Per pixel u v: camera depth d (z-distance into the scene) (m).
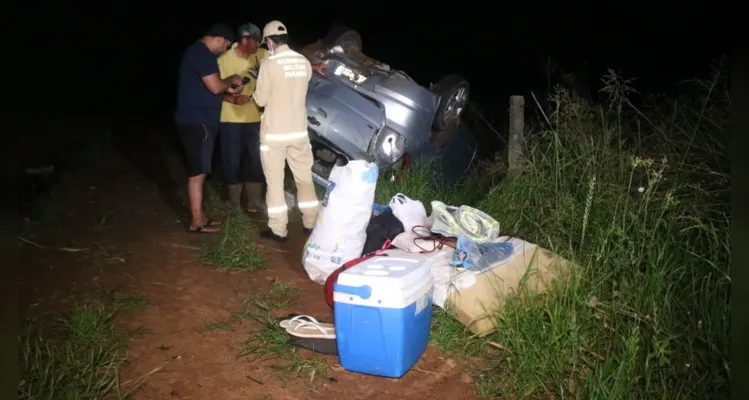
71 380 4.00
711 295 4.44
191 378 4.19
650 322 4.38
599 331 4.46
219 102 6.20
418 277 4.23
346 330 4.18
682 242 4.89
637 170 5.99
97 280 5.35
